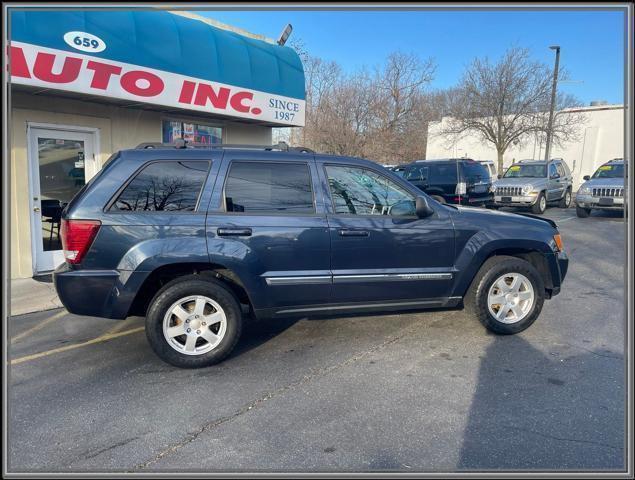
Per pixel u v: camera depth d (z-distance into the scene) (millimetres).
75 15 6219
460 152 39562
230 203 4074
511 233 4625
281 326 5035
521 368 3926
